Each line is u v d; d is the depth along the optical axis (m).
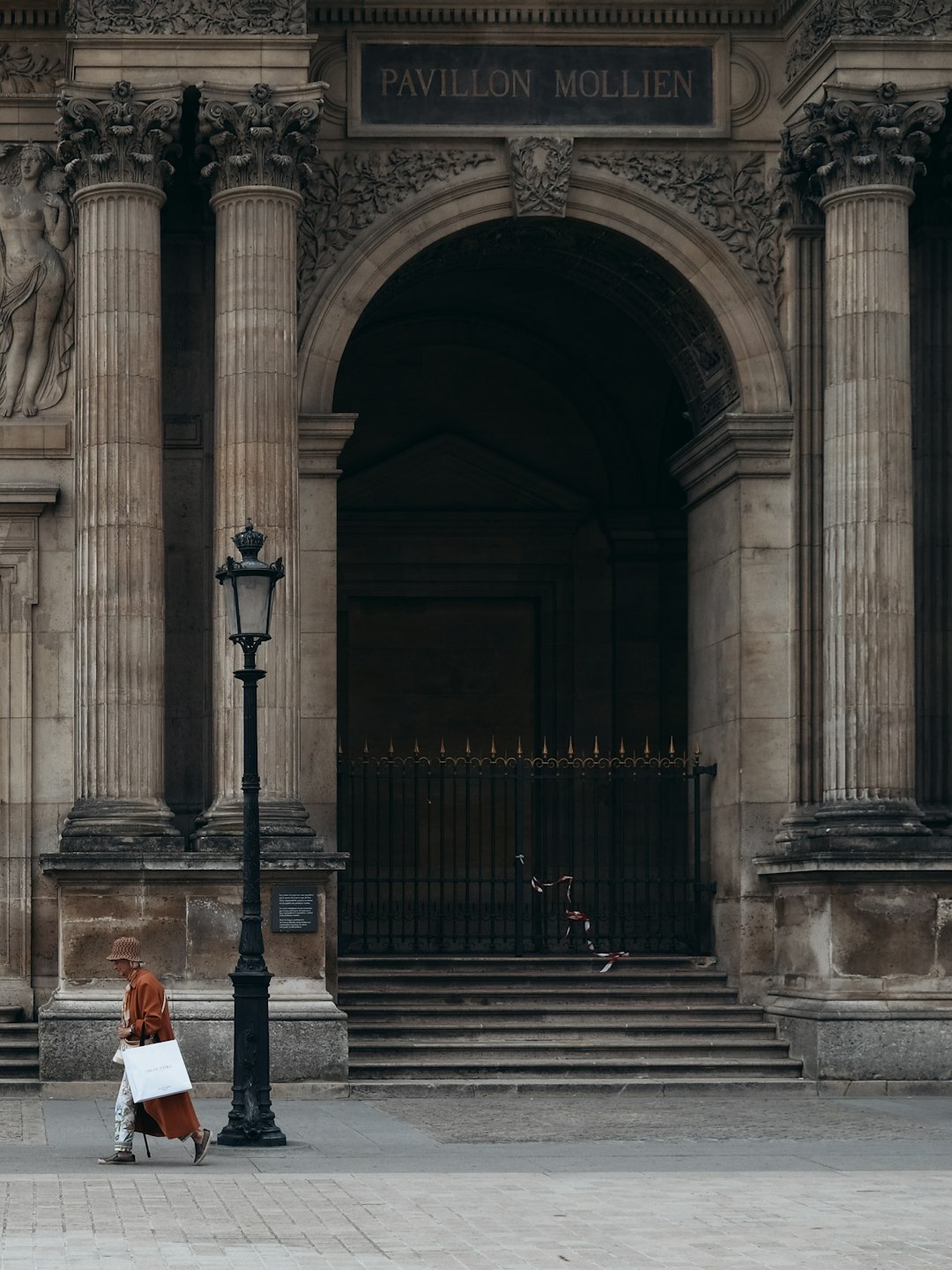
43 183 41.97
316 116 39.66
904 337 40.25
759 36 42.84
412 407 55.12
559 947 45.16
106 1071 37.47
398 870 53.62
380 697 54.59
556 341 54.56
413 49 42.22
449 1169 27.94
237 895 38.19
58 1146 30.55
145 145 39.53
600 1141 31.17
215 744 39.28
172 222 41.81
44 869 37.97
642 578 54.84
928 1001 38.66
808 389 42.03
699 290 42.53
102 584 39.03
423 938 46.19
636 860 46.00
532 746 54.62
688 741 46.34
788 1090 38.16
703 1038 40.09
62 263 41.78
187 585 41.62
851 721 39.75
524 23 42.34
